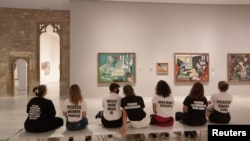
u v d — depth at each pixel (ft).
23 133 11.94
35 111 12.03
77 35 29.30
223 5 31.22
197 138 14.06
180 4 30.63
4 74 35.19
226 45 31.30
